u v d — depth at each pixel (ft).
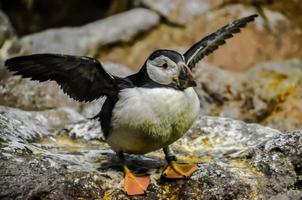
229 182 30.45
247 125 38.65
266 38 70.23
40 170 30.78
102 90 30.58
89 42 67.15
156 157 34.99
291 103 57.72
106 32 68.64
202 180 30.63
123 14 71.82
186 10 71.36
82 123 39.40
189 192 30.40
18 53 64.23
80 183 30.40
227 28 33.96
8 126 36.14
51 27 81.20
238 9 71.51
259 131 38.01
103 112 31.14
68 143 38.14
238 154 32.99
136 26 69.82
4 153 31.35
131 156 34.86
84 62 29.19
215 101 57.00
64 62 29.25
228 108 56.75
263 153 32.01
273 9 72.59
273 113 57.62
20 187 30.01
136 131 29.58
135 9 72.69
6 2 78.84
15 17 79.30
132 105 29.30
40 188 30.07
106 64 58.54
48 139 37.91
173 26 70.95
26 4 78.84
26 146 33.09
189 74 29.45
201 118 39.11
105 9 83.05
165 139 30.12
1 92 50.39
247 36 69.36
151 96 29.22
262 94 58.18
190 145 37.45
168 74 29.48
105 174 31.17
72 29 69.10
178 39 69.82
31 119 40.19
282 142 32.04
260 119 57.11
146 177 31.19
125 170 31.32
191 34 69.97
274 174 31.07
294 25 72.33
